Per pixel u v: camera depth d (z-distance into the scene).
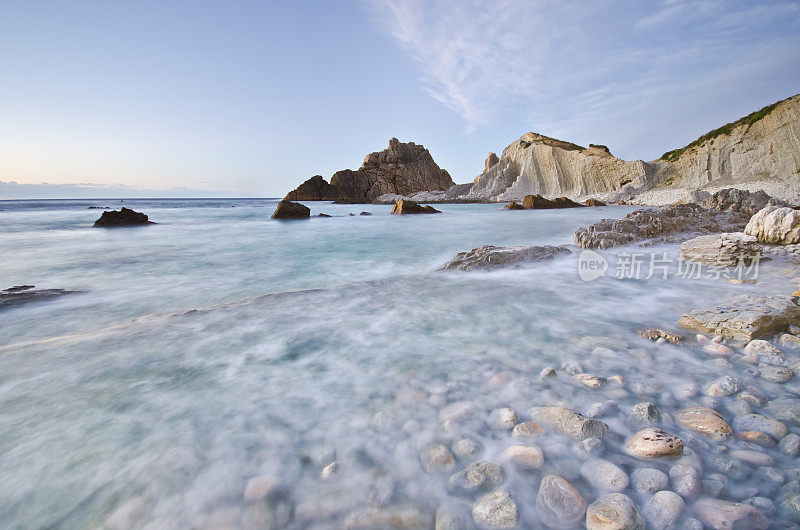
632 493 1.72
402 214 30.33
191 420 2.44
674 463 1.88
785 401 2.39
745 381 2.72
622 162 55.75
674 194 44.00
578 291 5.78
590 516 1.57
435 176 110.88
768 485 1.72
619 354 3.29
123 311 5.71
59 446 2.20
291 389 2.82
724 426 2.10
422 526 1.61
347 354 3.46
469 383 2.84
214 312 4.89
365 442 2.17
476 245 12.09
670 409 2.42
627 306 4.93
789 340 3.32
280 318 4.58
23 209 52.09
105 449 2.17
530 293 5.69
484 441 2.15
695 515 1.57
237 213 38.19
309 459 2.05
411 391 2.74
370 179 100.06
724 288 5.67
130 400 2.71
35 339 4.60
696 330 3.88
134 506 1.76
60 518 1.72
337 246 12.31
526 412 2.42
